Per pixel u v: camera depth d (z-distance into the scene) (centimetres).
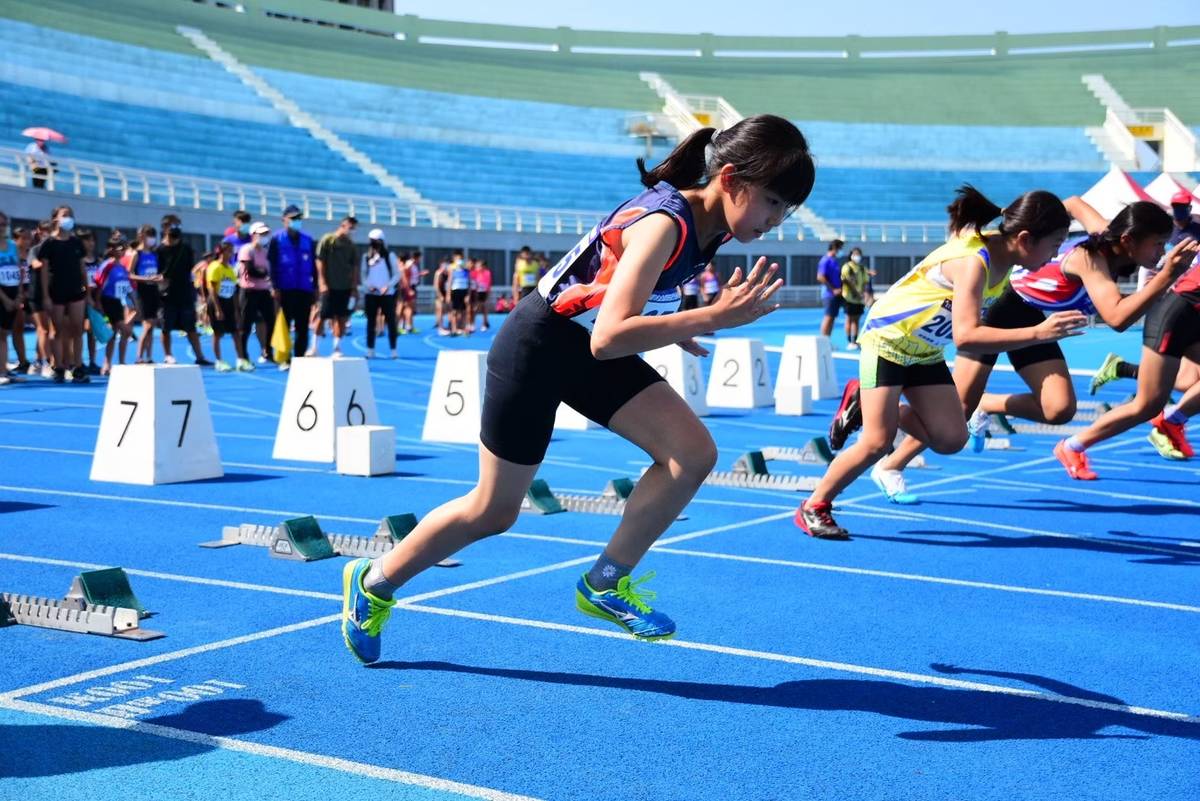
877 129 5566
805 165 328
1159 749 332
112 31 4591
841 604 496
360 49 5553
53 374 1512
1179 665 413
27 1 4428
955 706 368
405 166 4462
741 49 6262
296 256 1661
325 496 754
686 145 342
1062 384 690
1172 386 791
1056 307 670
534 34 6097
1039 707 368
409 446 1005
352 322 3136
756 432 1125
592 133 5225
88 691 372
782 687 385
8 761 314
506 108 5259
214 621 458
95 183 2964
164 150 3781
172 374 805
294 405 927
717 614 478
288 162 4128
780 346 2383
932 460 955
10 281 1445
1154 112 5550
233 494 757
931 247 4606
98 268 1630
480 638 438
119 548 592
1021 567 573
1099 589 529
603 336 316
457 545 377
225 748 325
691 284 2983
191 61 4638
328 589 509
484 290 2883
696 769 314
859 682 392
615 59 5991
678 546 615
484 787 301
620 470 881
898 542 630
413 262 2759
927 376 609
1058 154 5419
